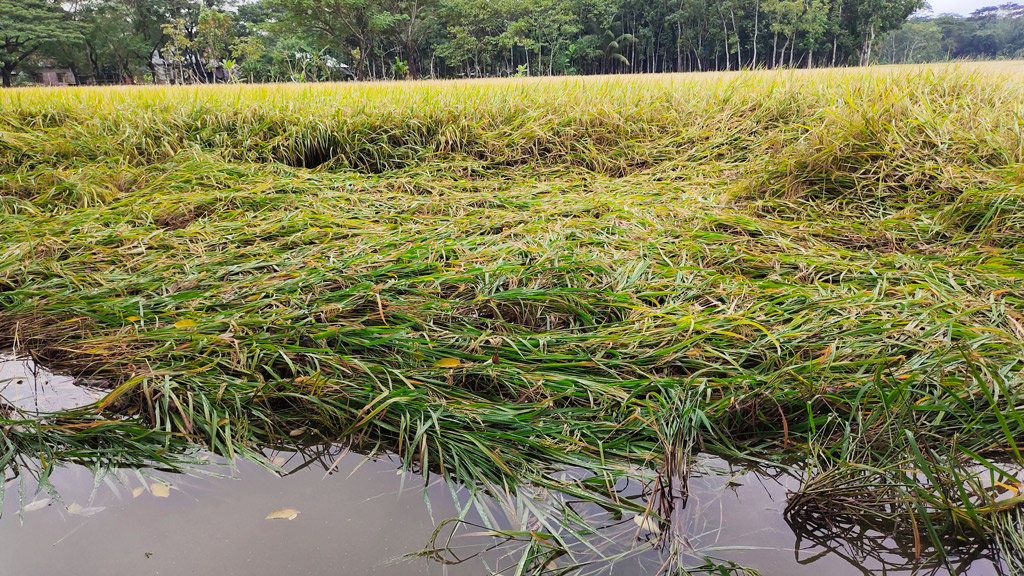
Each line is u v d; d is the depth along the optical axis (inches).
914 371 76.9
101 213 160.6
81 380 91.0
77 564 60.6
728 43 2279.8
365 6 1519.4
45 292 111.1
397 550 62.7
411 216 158.2
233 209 167.5
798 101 226.8
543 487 70.6
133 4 2004.2
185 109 249.6
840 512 66.6
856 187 153.3
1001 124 159.3
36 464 74.7
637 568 59.8
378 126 237.1
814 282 109.5
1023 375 74.5
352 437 80.0
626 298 103.8
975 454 61.6
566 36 2325.3
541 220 145.5
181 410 78.3
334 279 112.7
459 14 1865.2
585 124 235.3
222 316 98.0
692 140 225.3
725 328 91.5
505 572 59.5
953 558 59.9
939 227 129.3
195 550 62.3
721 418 77.4
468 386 87.0
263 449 78.6
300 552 62.3
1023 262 111.9
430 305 100.7
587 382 82.4
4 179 187.6
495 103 256.1
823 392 76.4
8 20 1721.2
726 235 132.3
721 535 64.1
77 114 259.6
